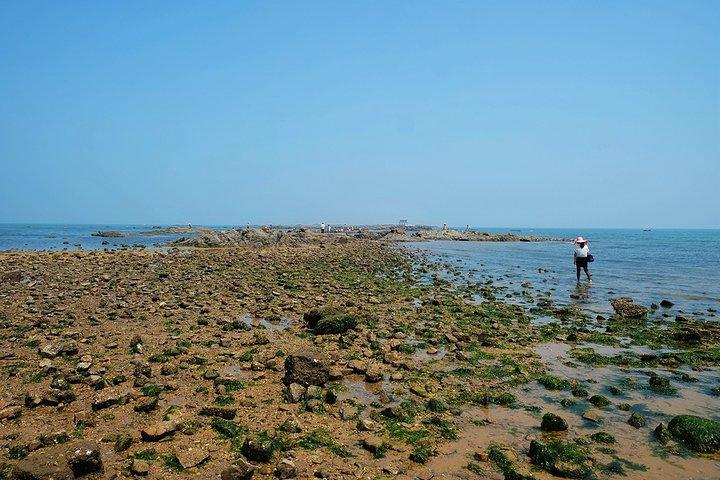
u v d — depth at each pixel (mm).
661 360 13961
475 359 13867
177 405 9711
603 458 8172
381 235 114250
